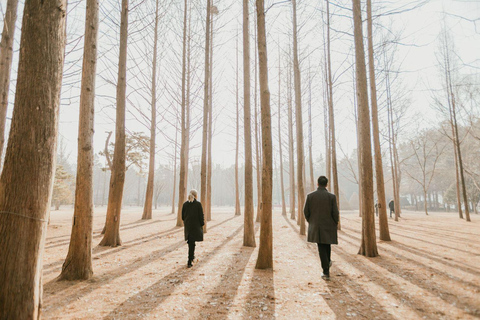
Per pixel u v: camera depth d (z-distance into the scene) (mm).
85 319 3250
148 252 7344
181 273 5270
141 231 11773
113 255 6977
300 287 4336
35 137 2605
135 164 24562
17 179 2523
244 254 7012
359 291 4055
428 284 4191
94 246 8203
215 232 11648
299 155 11641
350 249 7742
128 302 3803
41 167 2621
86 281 4789
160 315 3354
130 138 23453
